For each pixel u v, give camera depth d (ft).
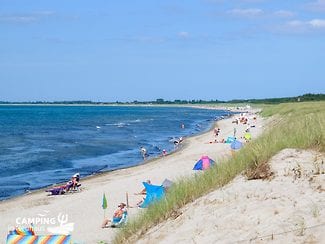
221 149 141.28
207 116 505.66
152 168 113.50
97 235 54.24
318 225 19.89
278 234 20.27
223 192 28.04
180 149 162.71
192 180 35.68
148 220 31.91
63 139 226.17
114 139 224.12
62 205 75.41
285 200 23.62
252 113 449.06
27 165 137.28
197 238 23.61
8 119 442.50
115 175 108.68
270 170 27.81
